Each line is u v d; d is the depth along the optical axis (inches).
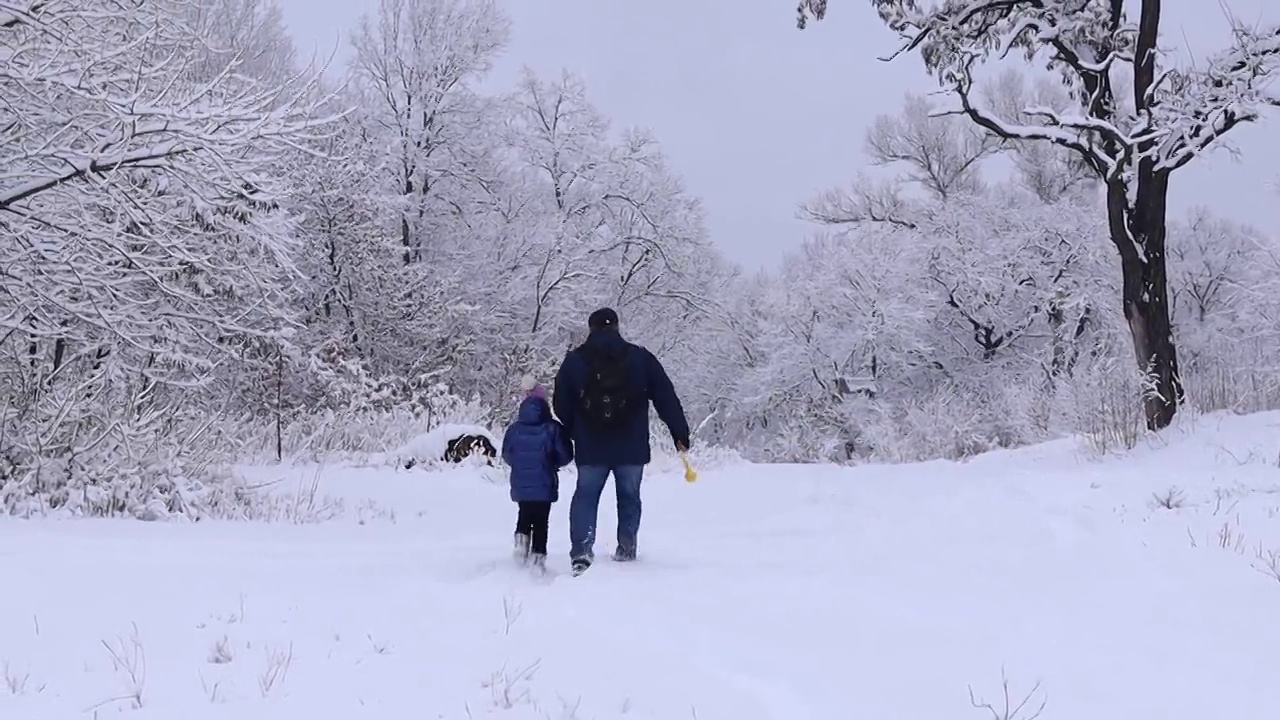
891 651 165.5
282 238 470.6
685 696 145.6
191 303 470.3
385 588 218.5
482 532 379.9
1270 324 979.3
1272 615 182.9
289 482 519.5
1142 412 631.8
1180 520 297.1
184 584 213.5
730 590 207.6
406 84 1131.9
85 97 397.4
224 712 138.9
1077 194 1347.2
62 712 138.6
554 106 1264.8
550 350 1141.7
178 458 430.3
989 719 136.7
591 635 176.7
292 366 752.3
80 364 528.4
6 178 403.9
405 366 994.1
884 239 1285.7
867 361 1242.0
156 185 464.1
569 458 281.9
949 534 280.2
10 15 406.0
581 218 1262.3
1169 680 151.0
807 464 701.9
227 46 887.1
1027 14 663.1
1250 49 591.2
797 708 142.4
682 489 539.2
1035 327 1241.4
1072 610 188.9
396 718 137.3
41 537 272.4
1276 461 476.1
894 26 672.4
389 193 1078.4
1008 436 877.2
